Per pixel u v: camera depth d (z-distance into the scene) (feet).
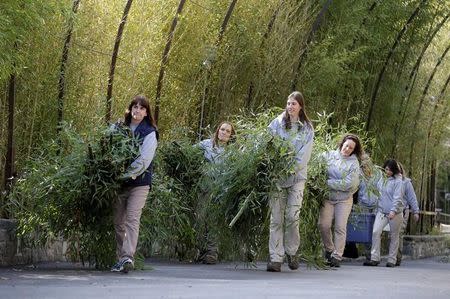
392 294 27.30
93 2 39.19
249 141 35.94
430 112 72.13
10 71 32.48
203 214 38.52
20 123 36.91
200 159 40.68
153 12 42.57
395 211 49.65
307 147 35.70
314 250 40.86
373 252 49.98
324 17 54.03
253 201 35.70
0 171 36.01
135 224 32.35
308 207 40.19
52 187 32.50
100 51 39.60
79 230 33.78
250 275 33.78
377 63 60.03
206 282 29.19
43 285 26.32
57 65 37.63
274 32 49.21
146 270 34.81
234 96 48.93
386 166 50.26
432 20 62.28
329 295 25.81
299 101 35.76
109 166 31.99
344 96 57.67
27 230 33.88
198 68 46.26
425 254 69.72
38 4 31.55
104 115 37.88
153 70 44.04
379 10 56.34
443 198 115.44
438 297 26.61
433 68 71.82
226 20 46.57
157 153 40.34
